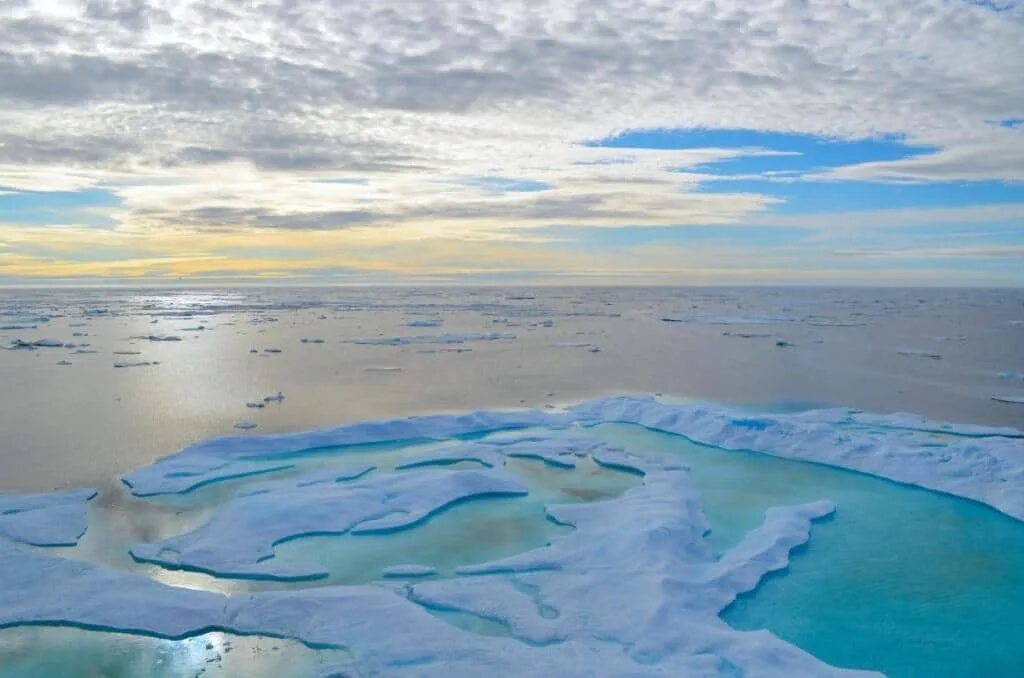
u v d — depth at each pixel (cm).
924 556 2025
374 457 2911
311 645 1516
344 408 3806
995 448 2736
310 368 5128
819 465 2830
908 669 1518
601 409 3681
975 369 5131
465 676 1378
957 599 1791
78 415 3550
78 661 1466
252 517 2144
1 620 1578
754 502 2434
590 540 2031
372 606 1639
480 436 3278
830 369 5128
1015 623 1686
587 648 1480
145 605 1638
